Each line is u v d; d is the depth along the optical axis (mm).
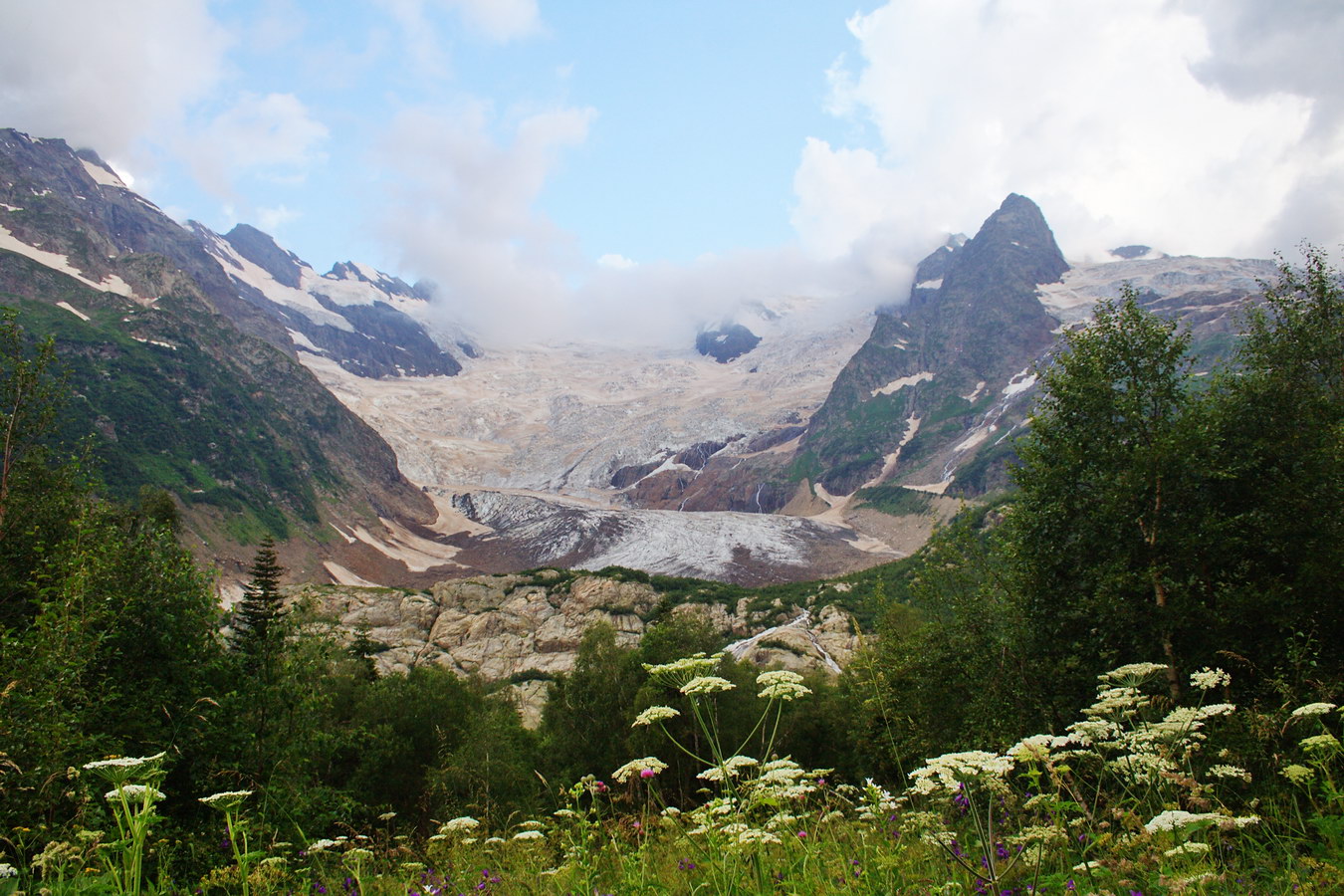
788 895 6246
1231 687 16375
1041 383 22750
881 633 24781
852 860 6699
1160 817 5879
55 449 21891
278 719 19219
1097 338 21969
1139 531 19875
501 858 10734
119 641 18562
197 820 15617
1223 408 19922
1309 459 18422
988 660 21203
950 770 5816
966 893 5762
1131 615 18359
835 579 115500
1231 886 5867
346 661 42469
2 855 10164
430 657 102188
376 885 10102
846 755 33469
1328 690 12562
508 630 107375
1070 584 20938
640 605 109188
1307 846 7418
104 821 11992
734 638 97188
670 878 7754
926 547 24500
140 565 20328
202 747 16609
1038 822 7008
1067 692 19641
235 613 23391
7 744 12102
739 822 6820
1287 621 15945
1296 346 20141
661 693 33156
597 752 36656
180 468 176375
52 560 17953
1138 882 5781
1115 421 21297
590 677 39125
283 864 9641
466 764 29516
